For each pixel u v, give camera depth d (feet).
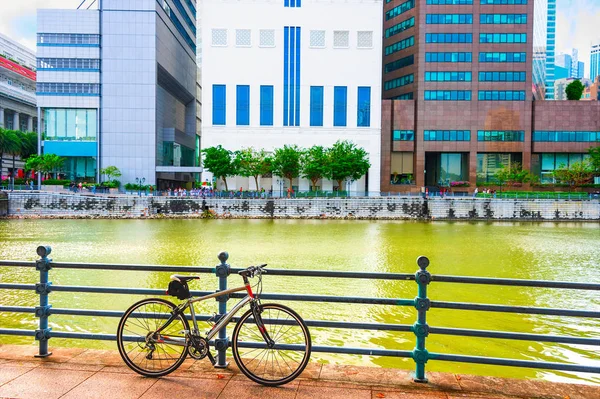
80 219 195.42
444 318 55.62
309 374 17.89
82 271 84.94
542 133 269.44
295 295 18.08
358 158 235.81
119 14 249.96
